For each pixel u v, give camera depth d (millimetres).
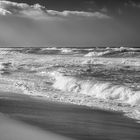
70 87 18516
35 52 66688
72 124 9656
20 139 7488
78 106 13109
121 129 9273
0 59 45906
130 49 52625
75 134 8453
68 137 8102
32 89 18328
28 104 13125
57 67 30953
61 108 12531
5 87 18938
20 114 10797
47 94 16469
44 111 11625
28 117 10344
